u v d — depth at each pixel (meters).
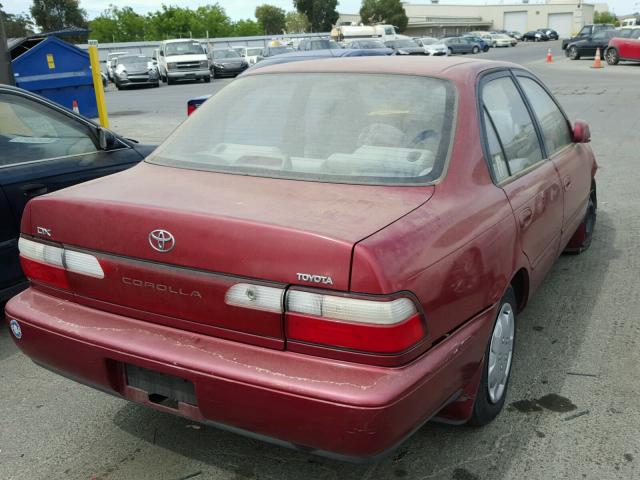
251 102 3.18
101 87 13.13
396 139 2.75
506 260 2.76
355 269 2.04
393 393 2.03
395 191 2.52
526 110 3.67
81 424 3.09
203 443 2.92
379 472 2.70
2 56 8.62
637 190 7.30
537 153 3.63
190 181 2.72
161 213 2.31
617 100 15.64
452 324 2.35
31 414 3.18
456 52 48.56
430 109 2.85
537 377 3.43
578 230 5.10
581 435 2.93
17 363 3.74
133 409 3.22
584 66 28.52
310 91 3.09
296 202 2.41
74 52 13.75
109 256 2.45
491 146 2.95
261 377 2.13
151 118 15.86
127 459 2.81
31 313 2.62
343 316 2.06
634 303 4.36
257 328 2.19
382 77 3.06
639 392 3.28
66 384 3.49
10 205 4.01
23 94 4.27
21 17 83.88
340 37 37.72
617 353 3.69
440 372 2.23
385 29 40.41
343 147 2.77
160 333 2.37
